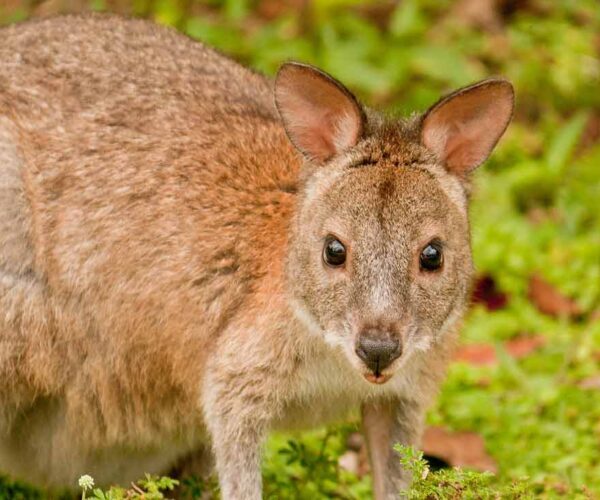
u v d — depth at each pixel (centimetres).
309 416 1117
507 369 1388
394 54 1784
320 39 1786
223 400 1077
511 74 1834
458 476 975
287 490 1178
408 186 1013
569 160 1780
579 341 1437
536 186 1712
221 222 1101
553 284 1552
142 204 1112
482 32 1900
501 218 1633
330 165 1048
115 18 1198
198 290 1100
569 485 1188
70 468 1195
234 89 1175
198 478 1160
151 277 1110
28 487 1228
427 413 1246
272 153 1131
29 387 1135
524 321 1501
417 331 1008
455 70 1780
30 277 1115
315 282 1023
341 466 1233
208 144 1126
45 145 1121
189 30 1742
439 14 1909
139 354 1130
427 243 1009
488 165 1742
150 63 1159
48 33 1166
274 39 1766
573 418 1320
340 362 1073
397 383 1095
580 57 1848
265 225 1095
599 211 1689
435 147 1047
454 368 1381
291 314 1054
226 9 1827
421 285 1009
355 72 1733
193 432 1164
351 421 1167
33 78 1137
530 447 1273
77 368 1138
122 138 1123
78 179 1117
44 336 1123
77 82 1138
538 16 1934
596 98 1861
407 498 1029
